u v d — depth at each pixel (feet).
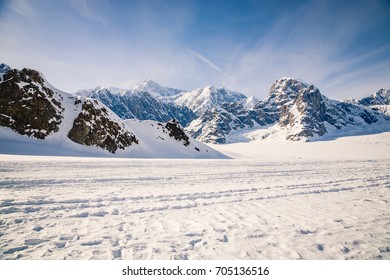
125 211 25.53
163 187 39.40
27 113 168.14
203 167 77.71
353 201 32.24
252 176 57.06
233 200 31.81
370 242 18.80
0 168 50.19
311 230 21.01
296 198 33.71
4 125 158.51
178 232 20.13
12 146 133.28
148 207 27.22
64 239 18.13
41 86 189.57
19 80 178.29
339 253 17.03
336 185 45.27
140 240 18.38
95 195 31.42
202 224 22.22
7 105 164.76
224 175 57.31
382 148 380.58
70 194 31.22
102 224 21.47
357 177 56.49
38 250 16.37
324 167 86.43
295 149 451.94
